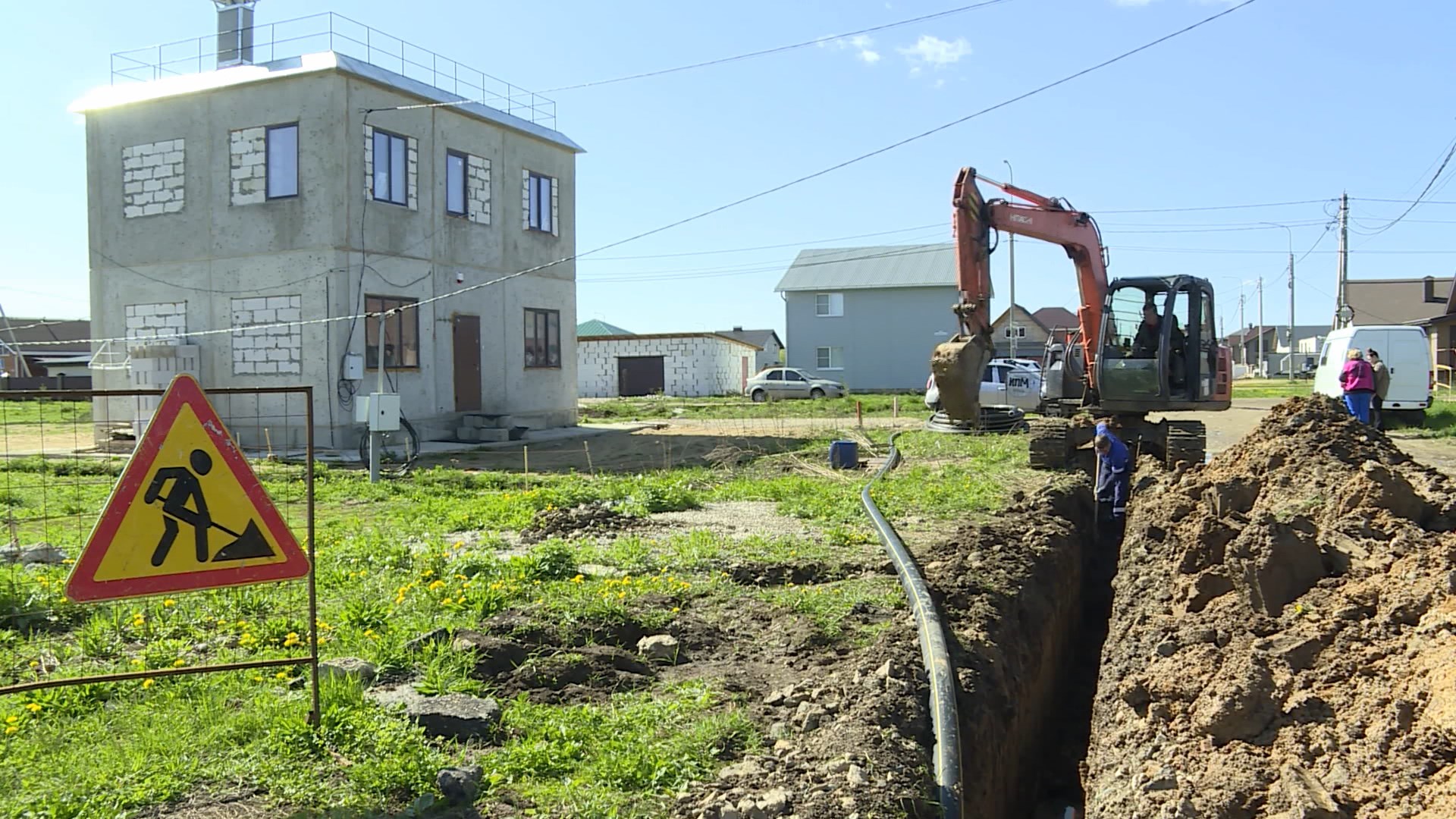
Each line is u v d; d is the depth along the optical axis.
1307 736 5.65
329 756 4.80
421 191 23.38
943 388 15.51
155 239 23.05
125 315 23.52
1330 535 7.31
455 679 5.89
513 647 6.36
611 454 21.00
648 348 51.88
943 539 10.32
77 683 4.93
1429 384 23.12
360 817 4.30
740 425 27.94
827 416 31.45
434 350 23.69
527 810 4.44
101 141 23.48
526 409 26.78
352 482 15.78
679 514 12.21
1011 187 16.53
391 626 6.88
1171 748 6.04
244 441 22.03
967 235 15.72
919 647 6.71
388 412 16.00
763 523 11.51
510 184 26.23
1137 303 16.05
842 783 4.80
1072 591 10.93
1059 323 83.06
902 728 5.53
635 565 9.13
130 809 4.33
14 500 13.77
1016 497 12.68
